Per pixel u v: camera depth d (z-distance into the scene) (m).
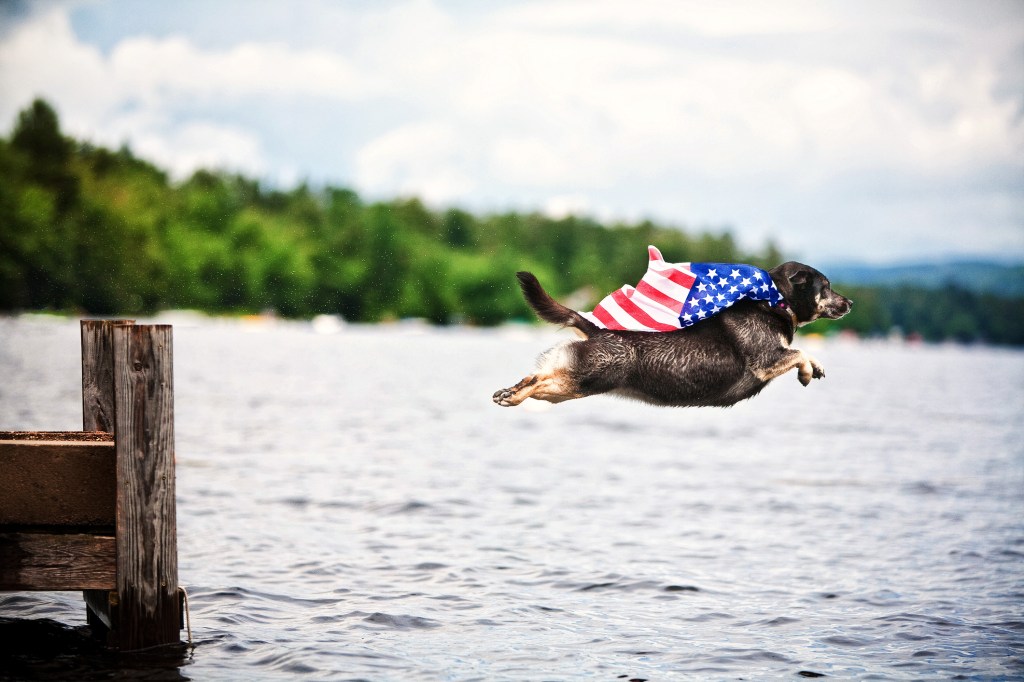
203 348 59.28
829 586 10.29
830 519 13.79
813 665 7.98
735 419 28.94
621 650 8.24
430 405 29.84
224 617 8.73
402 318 112.06
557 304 6.57
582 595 9.79
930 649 8.40
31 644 7.98
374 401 30.48
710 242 131.88
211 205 106.19
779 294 6.73
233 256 101.69
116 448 7.39
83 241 92.38
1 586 7.31
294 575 10.16
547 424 25.72
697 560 11.24
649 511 13.98
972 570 11.05
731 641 8.53
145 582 7.60
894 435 25.33
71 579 7.43
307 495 14.31
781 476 17.62
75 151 104.75
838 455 20.86
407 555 11.07
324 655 7.90
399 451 19.39
